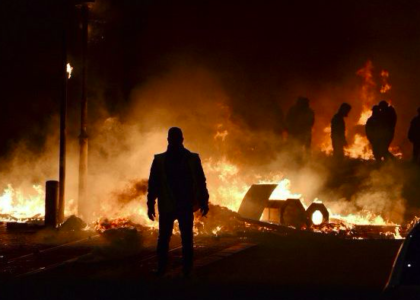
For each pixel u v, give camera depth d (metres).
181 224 20.06
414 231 12.61
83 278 20.14
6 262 22.80
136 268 21.58
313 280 19.81
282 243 25.91
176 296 17.70
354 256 23.50
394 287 11.95
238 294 17.91
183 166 20.08
